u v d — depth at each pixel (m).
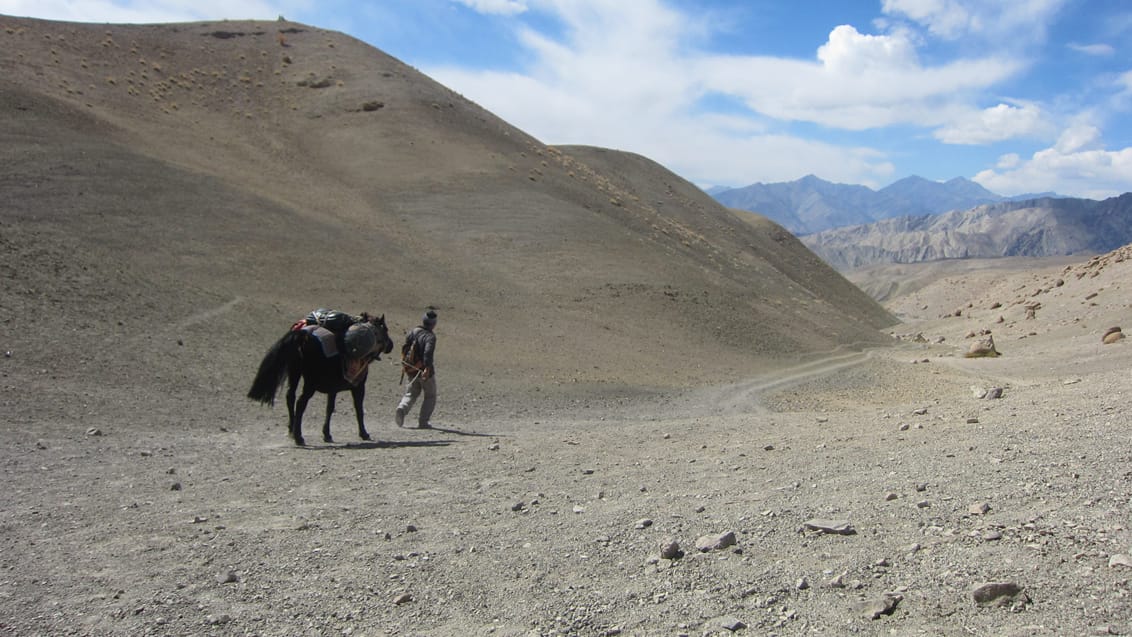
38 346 16.19
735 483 7.51
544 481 8.27
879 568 4.61
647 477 8.21
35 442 10.43
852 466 7.82
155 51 75.94
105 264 24.00
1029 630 3.63
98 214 31.69
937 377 26.05
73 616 4.43
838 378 28.89
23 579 5.03
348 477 8.66
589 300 39.34
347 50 85.06
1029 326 42.09
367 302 30.80
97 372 15.63
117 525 6.41
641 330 36.44
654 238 57.97
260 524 6.48
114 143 43.06
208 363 18.31
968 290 98.94
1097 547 4.47
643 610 4.34
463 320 31.72
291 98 71.75
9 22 69.56
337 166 56.88
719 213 104.56
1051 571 4.22
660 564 5.01
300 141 61.69
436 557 5.44
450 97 79.12
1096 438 7.63
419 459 9.98
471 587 4.84
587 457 10.02
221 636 4.16
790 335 42.19
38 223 28.42
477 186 55.25
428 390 14.52
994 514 5.42
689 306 41.81
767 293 55.09
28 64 58.56
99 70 64.56
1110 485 5.68
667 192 103.12
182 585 4.92
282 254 33.78
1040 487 5.92
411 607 4.55
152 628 4.26
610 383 25.05
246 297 26.56
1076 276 52.03
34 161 36.03
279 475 8.77
